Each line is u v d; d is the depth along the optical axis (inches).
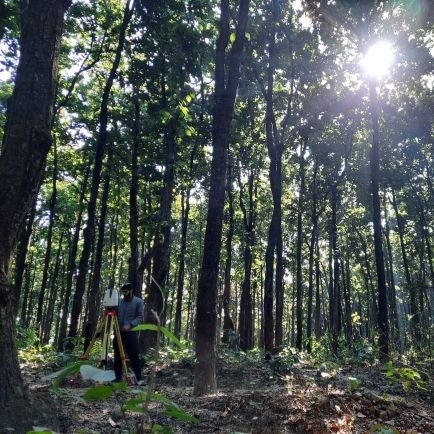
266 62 752.3
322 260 1663.4
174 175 741.3
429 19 613.9
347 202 1296.8
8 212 171.9
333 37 755.4
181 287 1069.1
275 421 206.1
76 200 1244.5
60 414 178.5
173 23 642.2
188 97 509.0
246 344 1000.2
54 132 838.5
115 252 1199.6
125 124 788.0
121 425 181.6
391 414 217.8
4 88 764.6
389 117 880.9
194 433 184.7
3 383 153.9
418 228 1392.7
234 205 1245.1
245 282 1043.9
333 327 1115.3
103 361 309.7
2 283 161.3
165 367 422.9
